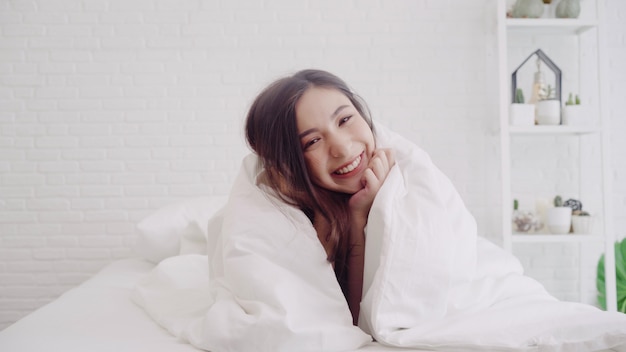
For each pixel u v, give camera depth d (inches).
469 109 124.5
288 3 124.2
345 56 124.3
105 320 58.6
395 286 46.3
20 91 123.5
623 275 124.0
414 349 45.3
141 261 101.0
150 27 123.7
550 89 118.6
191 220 94.6
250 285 46.3
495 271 61.6
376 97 124.3
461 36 124.4
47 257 124.2
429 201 50.4
